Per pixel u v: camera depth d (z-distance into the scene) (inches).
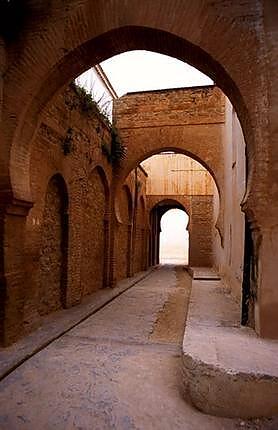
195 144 453.4
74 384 160.6
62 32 196.2
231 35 179.5
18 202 195.6
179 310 336.8
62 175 283.1
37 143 240.1
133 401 145.3
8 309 197.3
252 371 129.6
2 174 191.8
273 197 171.6
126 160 463.8
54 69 198.2
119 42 202.7
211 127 451.8
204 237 783.1
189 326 197.2
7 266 195.3
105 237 440.1
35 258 242.8
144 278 610.5
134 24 188.1
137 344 222.7
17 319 208.1
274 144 172.9
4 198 190.9
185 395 148.1
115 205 454.9
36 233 242.8
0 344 195.6
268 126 173.8
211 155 448.8
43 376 168.4
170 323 282.5
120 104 475.5
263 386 128.0
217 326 197.6
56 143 271.4
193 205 790.5
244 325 199.6
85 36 193.9
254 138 174.9
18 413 135.0
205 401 135.3
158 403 143.6
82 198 335.0
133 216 600.7
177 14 184.5
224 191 440.1
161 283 541.6
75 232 317.7
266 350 152.9
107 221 438.6
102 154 401.1
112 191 453.4
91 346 215.6
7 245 194.7
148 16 186.9
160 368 181.9
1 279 193.9
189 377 144.3
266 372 129.0
